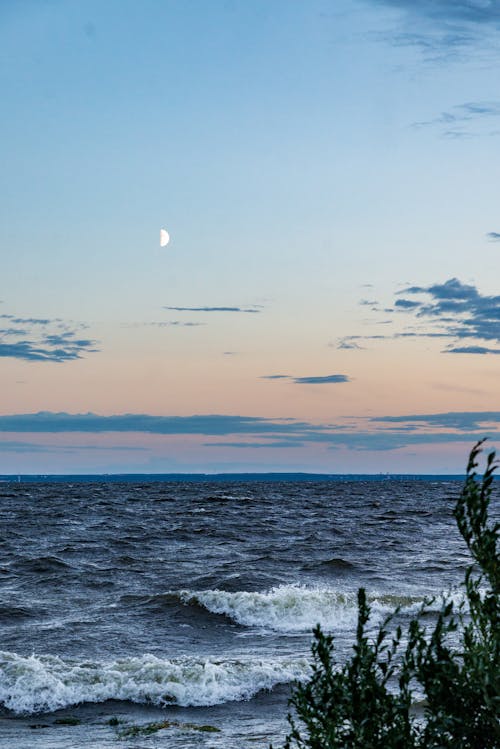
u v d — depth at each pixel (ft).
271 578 91.61
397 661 42.98
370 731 12.72
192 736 34.78
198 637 60.95
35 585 87.45
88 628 63.52
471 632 13.00
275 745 32.37
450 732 12.10
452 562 110.63
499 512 181.68
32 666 45.42
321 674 13.91
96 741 34.27
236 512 250.98
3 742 34.19
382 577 94.63
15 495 393.91
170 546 136.77
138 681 44.21
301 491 517.55
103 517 218.59
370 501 354.54
